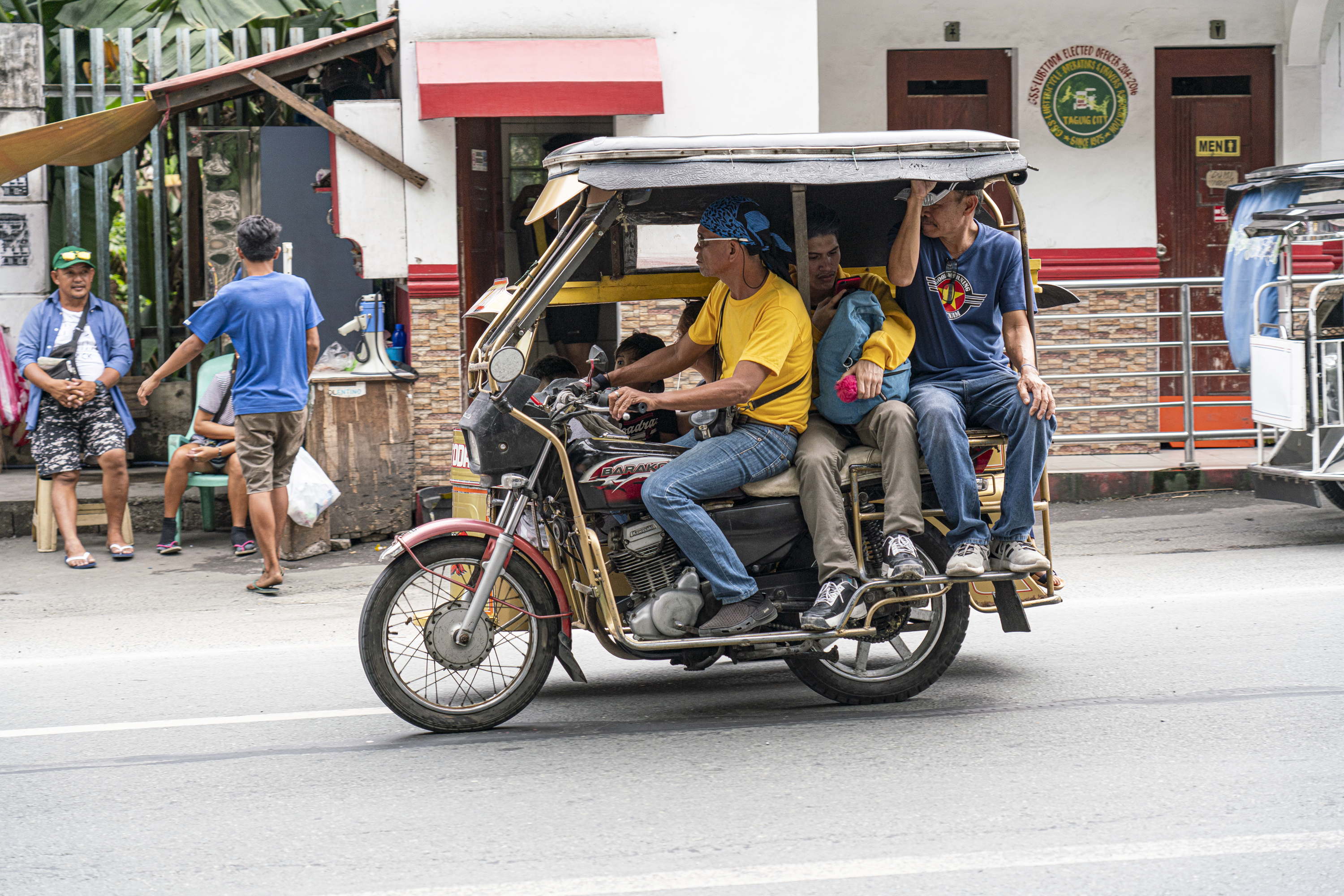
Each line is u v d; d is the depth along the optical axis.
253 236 12.13
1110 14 17.31
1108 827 5.98
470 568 7.90
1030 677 8.65
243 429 11.92
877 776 6.75
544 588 7.77
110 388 13.67
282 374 11.97
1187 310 15.15
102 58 15.32
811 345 7.83
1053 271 17.38
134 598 11.92
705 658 7.86
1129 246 17.58
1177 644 9.30
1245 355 14.45
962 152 7.60
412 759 7.25
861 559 7.89
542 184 16.16
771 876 5.52
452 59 14.34
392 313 16.34
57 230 16.70
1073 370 17.41
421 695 7.75
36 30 15.27
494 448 7.57
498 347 7.56
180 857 5.87
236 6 17.09
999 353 8.27
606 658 9.79
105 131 13.92
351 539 14.17
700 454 7.62
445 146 14.83
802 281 8.09
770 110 15.22
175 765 7.21
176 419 16.27
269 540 12.01
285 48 16.30
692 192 8.16
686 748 7.35
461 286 15.02
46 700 8.64
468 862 5.75
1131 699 8.04
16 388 15.79
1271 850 5.68
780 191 8.23
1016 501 8.02
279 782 6.89
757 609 7.70
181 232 16.89
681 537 7.51
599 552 7.52
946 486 7.78
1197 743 7.13
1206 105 17.64
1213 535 13.23
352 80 15.76
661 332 14.53
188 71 15.51
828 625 7.57
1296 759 6.82
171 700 8.59
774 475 7.82
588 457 7.70
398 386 14.39
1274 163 17.78
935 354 8.21
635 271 9.12
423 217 14.89
